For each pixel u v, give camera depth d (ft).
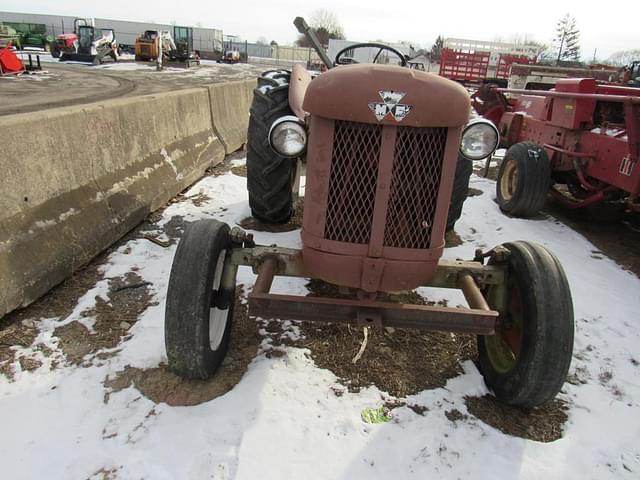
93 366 8.18
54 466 6.41
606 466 7.08
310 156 6.87
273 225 14.39
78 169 11.42
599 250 14.71
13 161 9.37
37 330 8.93
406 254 6.93
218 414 7.34
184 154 17.69
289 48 182.39
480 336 8.88
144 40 101.55
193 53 117.29
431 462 6.88
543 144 18.25
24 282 9.18
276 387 7.97
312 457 6.81
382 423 7.47
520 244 7.98
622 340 10.11
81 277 10.78
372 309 7.04
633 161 13.24
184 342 7.24
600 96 13.67
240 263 8.04
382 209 6.70
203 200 16.16
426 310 7.01
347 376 8.41
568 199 17.34
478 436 7.39
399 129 6.46
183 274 7.24
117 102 13.48
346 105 6.31
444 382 8.48
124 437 6.89
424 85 6.31
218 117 21.95
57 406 7.34
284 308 7.03
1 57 59.67
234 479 6.40
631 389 8.72
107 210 12.16
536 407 7.99
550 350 7.02
